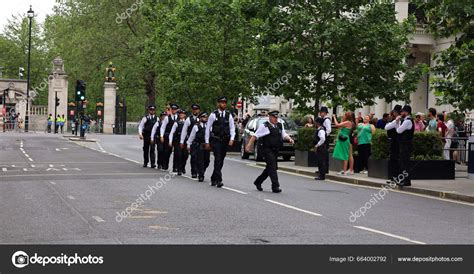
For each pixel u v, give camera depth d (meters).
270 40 29.34
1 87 78.50
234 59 39.91
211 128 17.95
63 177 19.81
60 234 10.01
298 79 29.84
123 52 63.19
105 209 12.84
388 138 20.91
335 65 29.12
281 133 17.02
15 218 11.60
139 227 10.73
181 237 9.87
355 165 23.94
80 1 64.81
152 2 50.19
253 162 30.41
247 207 13.55
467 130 29.16
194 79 39.66
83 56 62.84
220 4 39.25
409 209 14.27
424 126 25.56
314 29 28.73
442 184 19.36
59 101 71.00
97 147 39.72
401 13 43.84
